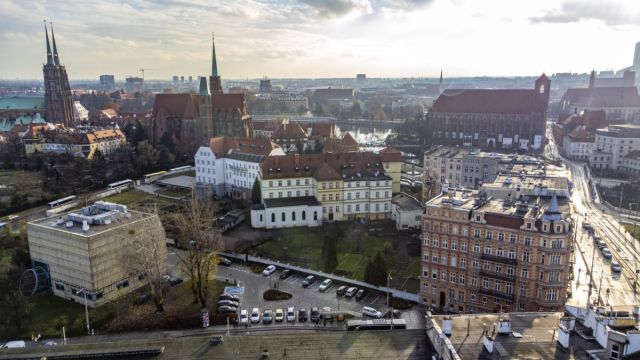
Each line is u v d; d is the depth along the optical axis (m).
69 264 126.06
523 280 109.25
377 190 187.50
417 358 73.75
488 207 117.44
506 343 71.00
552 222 104.06
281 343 78.56
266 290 133.25
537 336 73.12
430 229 120.06
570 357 67.00
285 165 189.38
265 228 180.62
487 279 113.88
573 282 138.38
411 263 149.25
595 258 156.75
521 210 112.75
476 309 116.94
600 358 64.50
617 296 129.75
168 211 198.00
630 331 63.34
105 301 126.50
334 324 115.62
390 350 75.94
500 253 111.56
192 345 78.44
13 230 177.00
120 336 111.31
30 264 137.00
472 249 114.88
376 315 117.31
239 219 187.25
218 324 116.19
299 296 129.75
